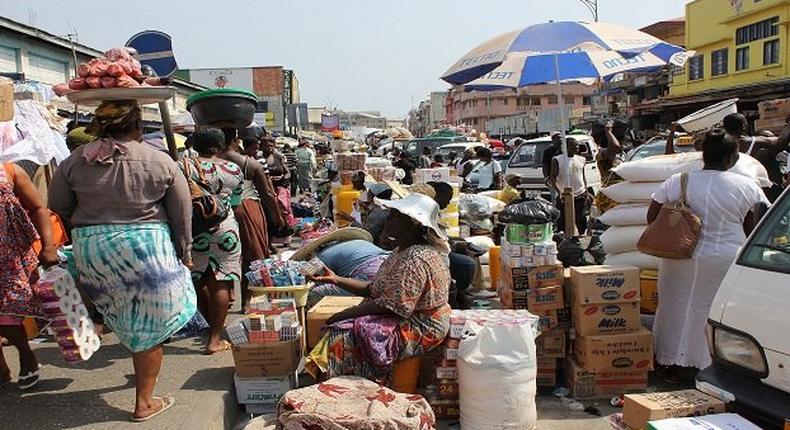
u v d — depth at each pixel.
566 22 7.39
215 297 5.11
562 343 4.97
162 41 5.86
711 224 4.62
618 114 37.41
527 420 4.13
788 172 7.14
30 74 15.72
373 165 11.45
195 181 4.88
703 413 3.23
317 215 13.29
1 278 3.70
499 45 7.45
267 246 6.04
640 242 4.79
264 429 3.98
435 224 4.41
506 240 5.21
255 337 4.47
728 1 27.94
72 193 3.75
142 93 3.72
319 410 3.67
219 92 5.88
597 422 4.43
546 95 73.19
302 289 4.70
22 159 5.41
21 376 4.35
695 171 4.77
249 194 5.82
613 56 7.22
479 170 13.55
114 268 3.67
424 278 4.25
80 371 4.71
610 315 4.78
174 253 3.91
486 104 75.38
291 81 64.19
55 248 3.87
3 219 3.66
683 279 4.75
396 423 3.56
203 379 4.60
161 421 3.88
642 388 4.80
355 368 4.29
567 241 6.71
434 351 4.57
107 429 3.76
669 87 33.53
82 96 3.69
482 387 4.08
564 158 9.82
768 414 2.96
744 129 7.28
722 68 28.91
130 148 3.73
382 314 4.34
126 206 3.69
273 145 10.27
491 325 4.17
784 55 24.72
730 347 3.24
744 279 3.32
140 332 3.79
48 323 3.79
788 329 2.93
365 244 5.94
